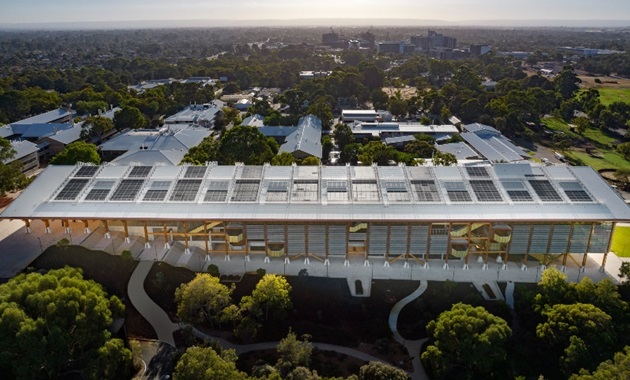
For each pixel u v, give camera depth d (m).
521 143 185.62
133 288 80.19
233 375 54.44
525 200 86.25
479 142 165.62
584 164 159.88
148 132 168.62
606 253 85.75
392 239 86.25
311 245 87.62
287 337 65.56
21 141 150.12
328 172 94.75
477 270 87.38
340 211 84.50
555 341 65.00
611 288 72.12
